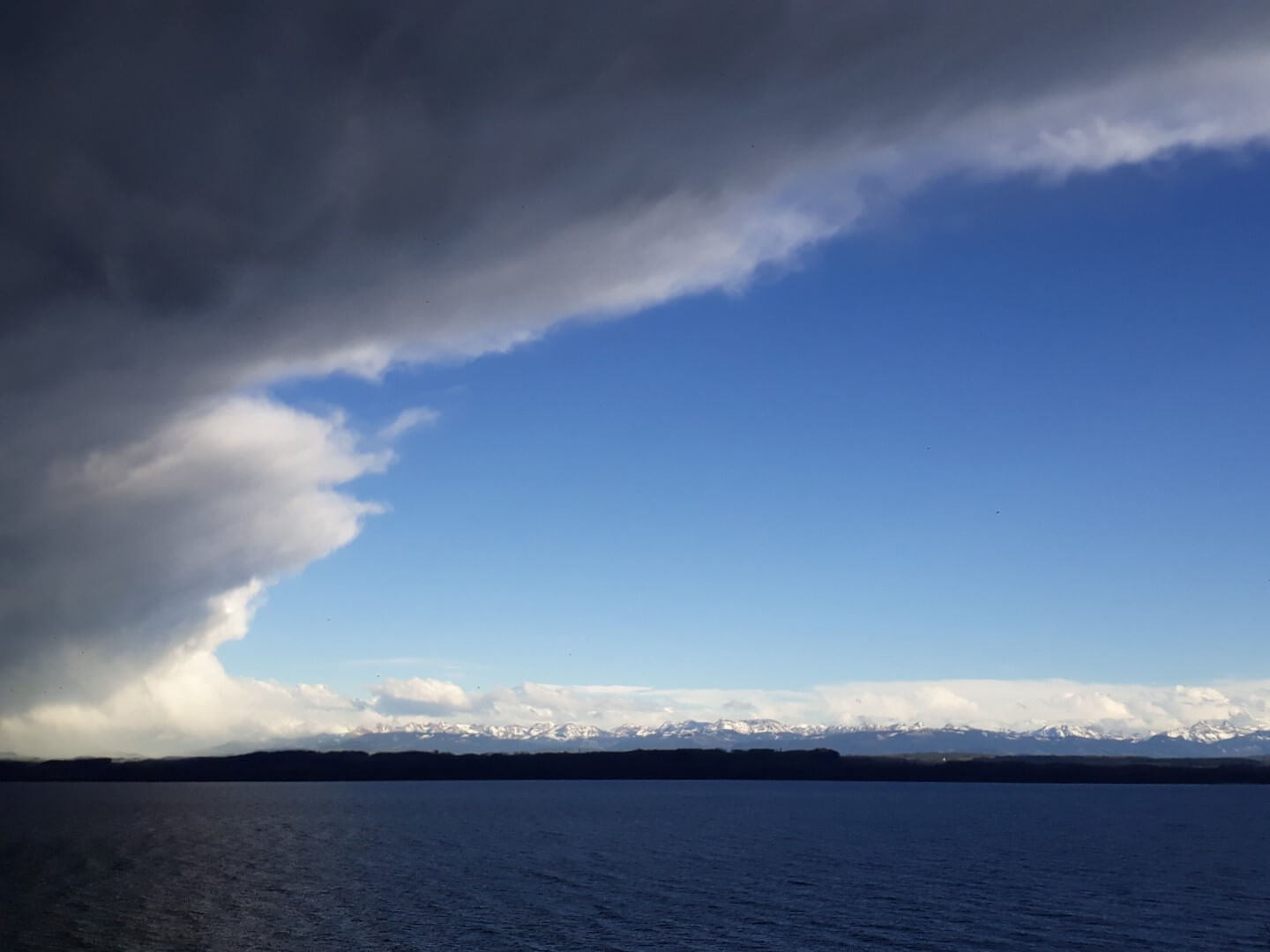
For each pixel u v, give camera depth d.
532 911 93.44
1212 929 86.00
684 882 116.25
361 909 95.12
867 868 132.38
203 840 181.38
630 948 76.75
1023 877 122.56
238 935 81.69
